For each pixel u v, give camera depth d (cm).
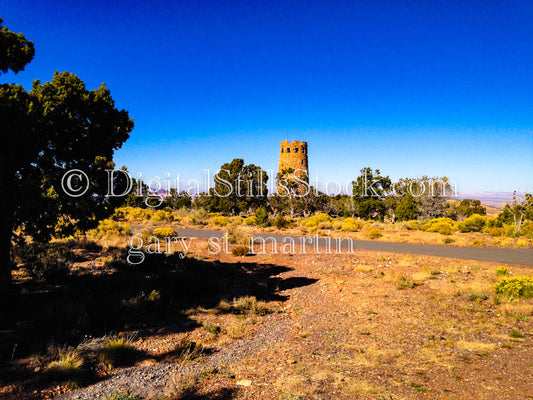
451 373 562
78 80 1098
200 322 918
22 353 639
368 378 562
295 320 980
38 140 985
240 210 6119
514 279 1074
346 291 1273
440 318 891
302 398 503
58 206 1102
